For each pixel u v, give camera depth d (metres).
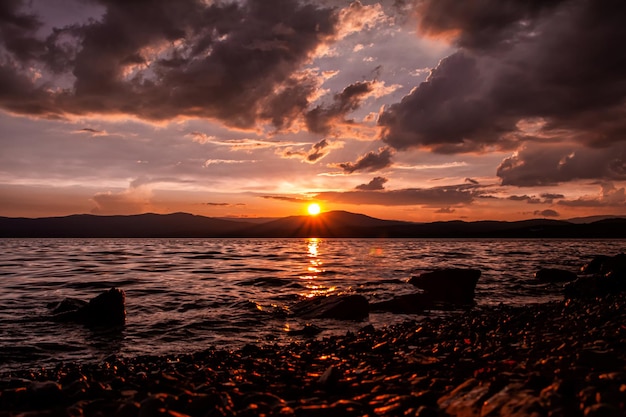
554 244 106.12
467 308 16.36
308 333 11.98
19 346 10.38
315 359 7.51
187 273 26.67
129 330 12.23
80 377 6.60
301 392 5.22
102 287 20.08
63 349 10.25
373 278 24.97
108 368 7.74
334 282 23.09
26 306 15.24
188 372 7.01
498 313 13.29
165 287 20.34
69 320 13.09
